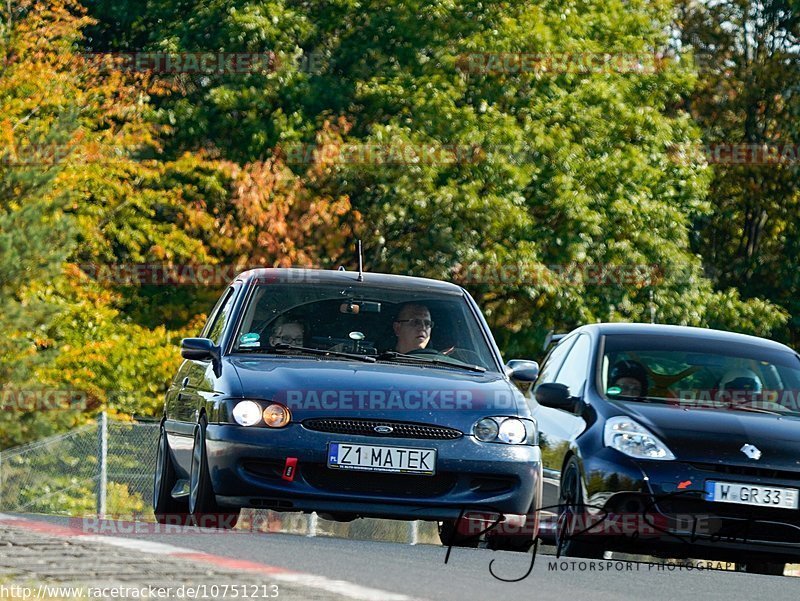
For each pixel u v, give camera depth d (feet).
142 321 359.66
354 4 392.68
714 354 139.13
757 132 509.76
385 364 125.39
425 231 374.43
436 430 116.98
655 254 399.85
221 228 357.00
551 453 136.05
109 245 354.95
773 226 529.04
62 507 264.72
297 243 362.94
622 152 398.83
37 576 74.23
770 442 123.54
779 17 512.63
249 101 376.68
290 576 79.30
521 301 394.93
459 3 394.73
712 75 506.89
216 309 140.26
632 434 124.16
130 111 366.63
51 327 334.03
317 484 115.55
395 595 74.69
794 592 95.61
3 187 329.93
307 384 117.29
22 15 379.96
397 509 115.75
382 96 379.96
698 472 121.49
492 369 129.80
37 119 352.49
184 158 358.23
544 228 385.29
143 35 415.23
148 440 221.25
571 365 143.84
